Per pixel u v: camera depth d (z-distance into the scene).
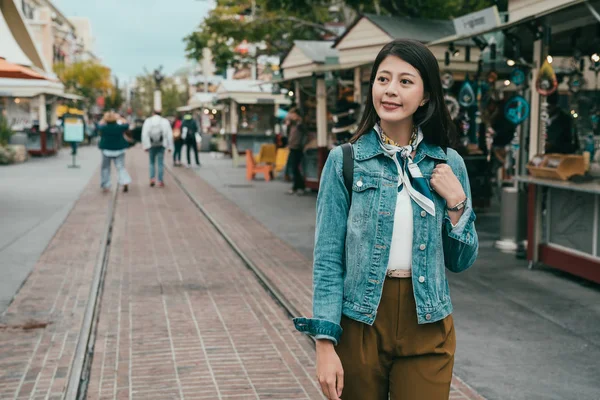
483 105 10.40
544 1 6.88
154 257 8.29
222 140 30.73
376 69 2.16
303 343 5.07
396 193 2.11
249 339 5.16
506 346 5.00
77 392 4.09
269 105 28.66
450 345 2.18
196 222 11.16
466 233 2.12
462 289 6.69
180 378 4.37
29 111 29.16
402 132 2.19
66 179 18.20
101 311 5.91
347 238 2.14
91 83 55.12
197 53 24.31
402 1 14.69
